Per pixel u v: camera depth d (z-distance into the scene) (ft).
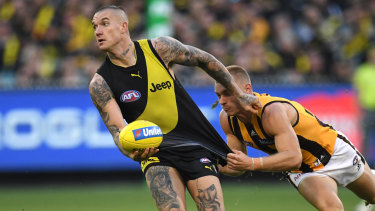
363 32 160.66
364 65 140.26
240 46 155.84
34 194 123.75
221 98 58.54
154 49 55.47
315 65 153.89
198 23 159.12
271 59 153.79
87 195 121.08
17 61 153.48
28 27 157.17
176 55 56.13
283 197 115.75
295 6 162.20
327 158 62.75
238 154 56.44
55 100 134.62
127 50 54.80
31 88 134.51
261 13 161.17
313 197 61.26
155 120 55.88
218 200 54.85
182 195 54.85
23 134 133.69
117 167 135.44
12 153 133.39
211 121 134.82
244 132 61.26
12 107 133.69
